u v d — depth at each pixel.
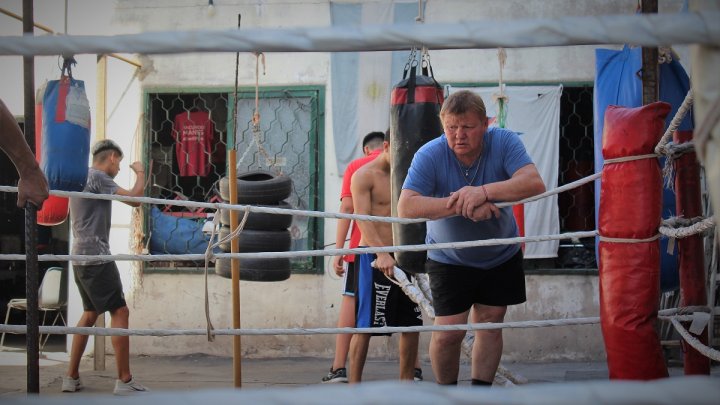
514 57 13.68
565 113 13.74
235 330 7.09
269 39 2.73
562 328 13.62
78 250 10.58
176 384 11.46
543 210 13.40
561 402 1.77
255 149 14.05
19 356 13.92
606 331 5.32
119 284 10.72
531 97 13.48
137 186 11.34
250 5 13.94
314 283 13.91
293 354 13.94
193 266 14.12
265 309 13.94
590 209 13.72
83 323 10.91
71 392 10.93
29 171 5.81
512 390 1.82
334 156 13.90
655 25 2.42
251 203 10.47
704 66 2.52
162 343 14.05
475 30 2.59
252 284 13.96
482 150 6.95
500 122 12.72
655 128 5.21
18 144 5.60
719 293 9.41
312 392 1.82
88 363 13.60
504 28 2.57
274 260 10.55
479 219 6.48
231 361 13.62
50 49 2.92
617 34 2.46
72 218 10.62
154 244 14.02
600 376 11.85
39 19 14.06
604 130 5.44
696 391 1.77
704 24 2.37
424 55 8.33
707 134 2.51
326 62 13.92
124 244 13.99
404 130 7.82
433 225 7.32
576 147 13.74
